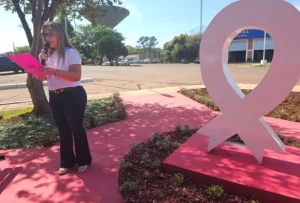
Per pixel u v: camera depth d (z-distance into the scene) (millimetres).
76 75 2791
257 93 2900
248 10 2770
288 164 2945
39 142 4184
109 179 3020
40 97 5969
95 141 4227
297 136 4266
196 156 3191
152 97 8008
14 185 2963
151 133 4566
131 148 3736
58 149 3963
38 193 2795
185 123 5141
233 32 2918
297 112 5801
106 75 17594
